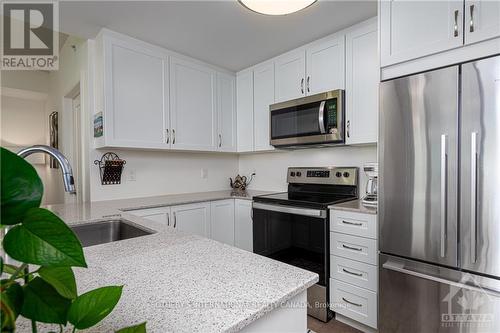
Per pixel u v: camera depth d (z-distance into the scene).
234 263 0.87
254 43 2.42
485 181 1.28
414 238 1.51
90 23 2.05
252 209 2.54
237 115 3.15
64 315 0.36
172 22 2.04
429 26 1.50
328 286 1.99
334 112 2.21
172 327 0.54
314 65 2.40
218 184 3.37
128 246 1.05
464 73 1.34
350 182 2.40
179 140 2.60
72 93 2.93
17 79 3.76
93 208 2.04
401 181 1.56
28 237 0.31
